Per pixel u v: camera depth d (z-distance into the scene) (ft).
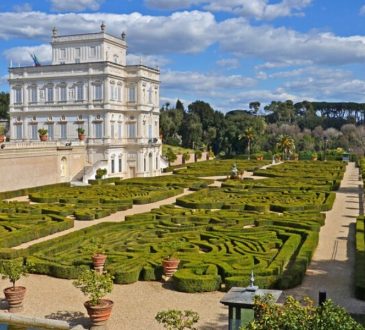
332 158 436.76
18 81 296.10
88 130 281.54
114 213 156.04
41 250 102.53
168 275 85.87
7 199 191.42
